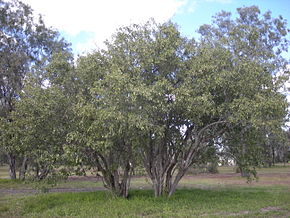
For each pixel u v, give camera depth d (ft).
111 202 41.55
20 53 89.40
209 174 114.32
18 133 41.34
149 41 40.75
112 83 36.96
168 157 45.70
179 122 42.60
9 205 43.21
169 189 46.57
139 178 96.84
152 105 36.42
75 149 38.27
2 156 100.89
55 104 39.93
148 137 40.55
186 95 36.22
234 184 75.00
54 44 96.22
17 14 91.15
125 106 36.27
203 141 43.93
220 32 90.84
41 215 36.78
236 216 34.27
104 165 45.37
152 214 35.96
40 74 51.31
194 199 44.62
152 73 40.93
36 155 41.47
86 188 70.90
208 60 39.50
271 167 162.81
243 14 99.30
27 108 40.63
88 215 35.63
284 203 43.24
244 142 45.52
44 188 42.57
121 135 38.68
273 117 39.34
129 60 40.50
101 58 44.62
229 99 40.60
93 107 38.11
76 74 44.86
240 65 39.52
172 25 40.52
